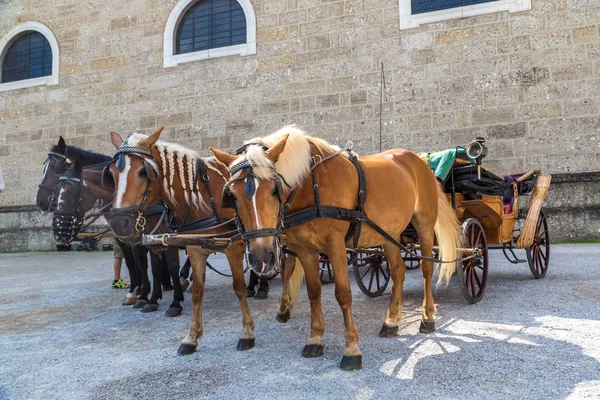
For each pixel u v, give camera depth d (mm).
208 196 4648
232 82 15906
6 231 18344
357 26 14477
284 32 15344
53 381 3629
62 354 4355
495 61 13094
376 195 4246
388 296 6562
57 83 18203
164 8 16969
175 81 16641
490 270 8328
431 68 13664
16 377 3754
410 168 5023
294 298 5266
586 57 12398
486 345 4051
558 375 3324
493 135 13016
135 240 4402
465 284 5551
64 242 6125
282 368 3674
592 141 12242
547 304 5445
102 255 15148
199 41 16703
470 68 13305
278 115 15289
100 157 6789
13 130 18719
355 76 14430
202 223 4570
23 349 4586
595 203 12078
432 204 5102
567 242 12203
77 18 18109
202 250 4344
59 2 18406
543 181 7453
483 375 3367
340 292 3723
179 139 16469
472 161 6176
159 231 5195
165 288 7672
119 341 4742
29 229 18062
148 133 16906
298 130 3834
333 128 14586
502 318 4945
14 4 19078
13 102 18781
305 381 3371
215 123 16047
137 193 4289
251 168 3340
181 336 4840
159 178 4582
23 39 19203
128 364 3969
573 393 3018
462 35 13422
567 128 12445
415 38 13852
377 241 4398
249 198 3279
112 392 3340
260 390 3234
